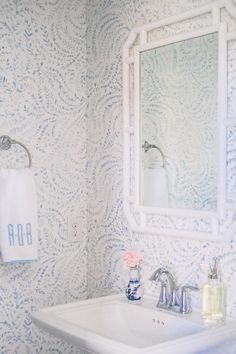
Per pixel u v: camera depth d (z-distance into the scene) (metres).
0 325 2.20
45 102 2.33
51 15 2.36
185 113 1.96
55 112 2.37
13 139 2.24
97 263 2.41
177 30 2.01
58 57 2.38
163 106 2.05
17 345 2.25
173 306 1.91
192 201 1.93
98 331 1.96
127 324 1.99
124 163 2.22
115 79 2.30
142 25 2.15
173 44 2.01
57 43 2.38
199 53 1.90
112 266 2.32
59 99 2.38
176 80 2.00
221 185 1.80
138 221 2.17
